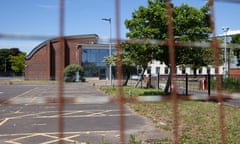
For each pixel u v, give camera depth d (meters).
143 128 12.06
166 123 13.05
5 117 15.66
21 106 20.16
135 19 22.11
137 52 22.00
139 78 41.75
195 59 22.28
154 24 21.80
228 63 34.31
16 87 45.81
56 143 9.84
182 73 35.44
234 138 9.69
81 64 71.44
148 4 22.09
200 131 10.94
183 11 21.47
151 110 16.58
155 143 9.34
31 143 9.91
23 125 13.26
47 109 18.72
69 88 41.28
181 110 15.63
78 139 10.28
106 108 18.94
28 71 72.88
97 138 10.42
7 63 105.50
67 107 19.31
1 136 10.99
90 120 14.33
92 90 37.12
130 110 17.02
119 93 3.10
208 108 16.34
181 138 9.62
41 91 36.69
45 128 12.48
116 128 12.20
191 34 21.08
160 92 26.86
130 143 9.07
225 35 25.52
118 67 3.46
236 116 14.23
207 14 21.50
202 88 26.67
